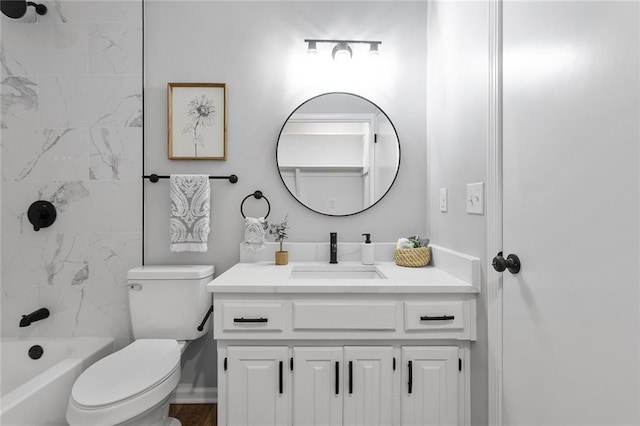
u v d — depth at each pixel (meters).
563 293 0.83
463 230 1.40
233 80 1.88
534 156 0.94
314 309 1.27
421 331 1.28
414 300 1.28
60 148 1.83
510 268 1.02
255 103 1.88
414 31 1.89
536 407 0.93
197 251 1.78
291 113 1.88
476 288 1.25
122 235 1.85
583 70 0.76
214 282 1.32
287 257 1.78
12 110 1.82
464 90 1.38
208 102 1.87
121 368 1.31
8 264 1.83
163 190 1.87
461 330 1.28
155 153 1.87
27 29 1.83
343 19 1.89
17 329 1.83
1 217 1.82
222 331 1.28
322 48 1.90
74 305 1.84
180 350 1.50
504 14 1.08
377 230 1.90
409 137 1.90
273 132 1.89
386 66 1.90
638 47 0.63
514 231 1.04
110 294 1.85
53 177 1.83
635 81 0.63
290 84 1.89
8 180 1.82
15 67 1.82
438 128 1.70
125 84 1.85
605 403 0.71
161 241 1.87
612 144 0.69
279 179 1.89
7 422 1.19
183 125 1.86
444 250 1.54
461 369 1.29
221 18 1.88
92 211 1.84
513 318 1.04
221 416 1.29
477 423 1.25
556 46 0.85
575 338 0.79
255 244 1.79
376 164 1.88
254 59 1.88
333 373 1.29
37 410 1.32
